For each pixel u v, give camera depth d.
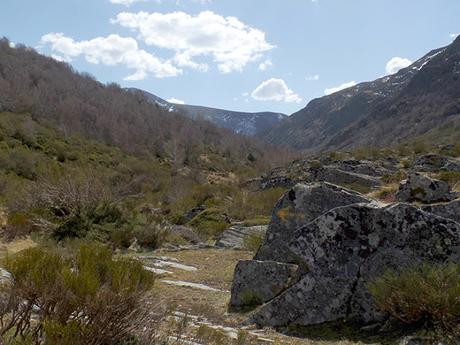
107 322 3.44
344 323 5.95
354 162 23.38
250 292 6.98
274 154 76.75
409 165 21.97
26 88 87.12
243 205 20.91
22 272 3.57
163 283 8.38
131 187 34.09
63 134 68.88
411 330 5.27
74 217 13.02
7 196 20.81
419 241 6.02
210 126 107.50
